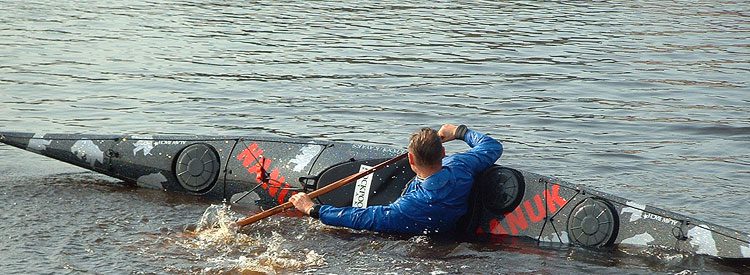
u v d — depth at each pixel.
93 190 8.93
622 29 19.64
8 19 18.59
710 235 7.36
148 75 14.32
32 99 12.61
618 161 10.37
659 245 7.45
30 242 7.46
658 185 9.45
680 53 17.12
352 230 7.98
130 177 9.08
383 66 15.47
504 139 11.26
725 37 18.89
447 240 7.75
